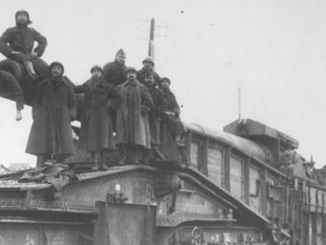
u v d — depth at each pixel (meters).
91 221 10.48
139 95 12.22
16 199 9.34
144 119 12.40
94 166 12.12
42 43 10.88
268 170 20.58
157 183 12.96
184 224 14.12
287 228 22.08
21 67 10.28
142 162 12.67
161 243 12.84
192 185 14.73
